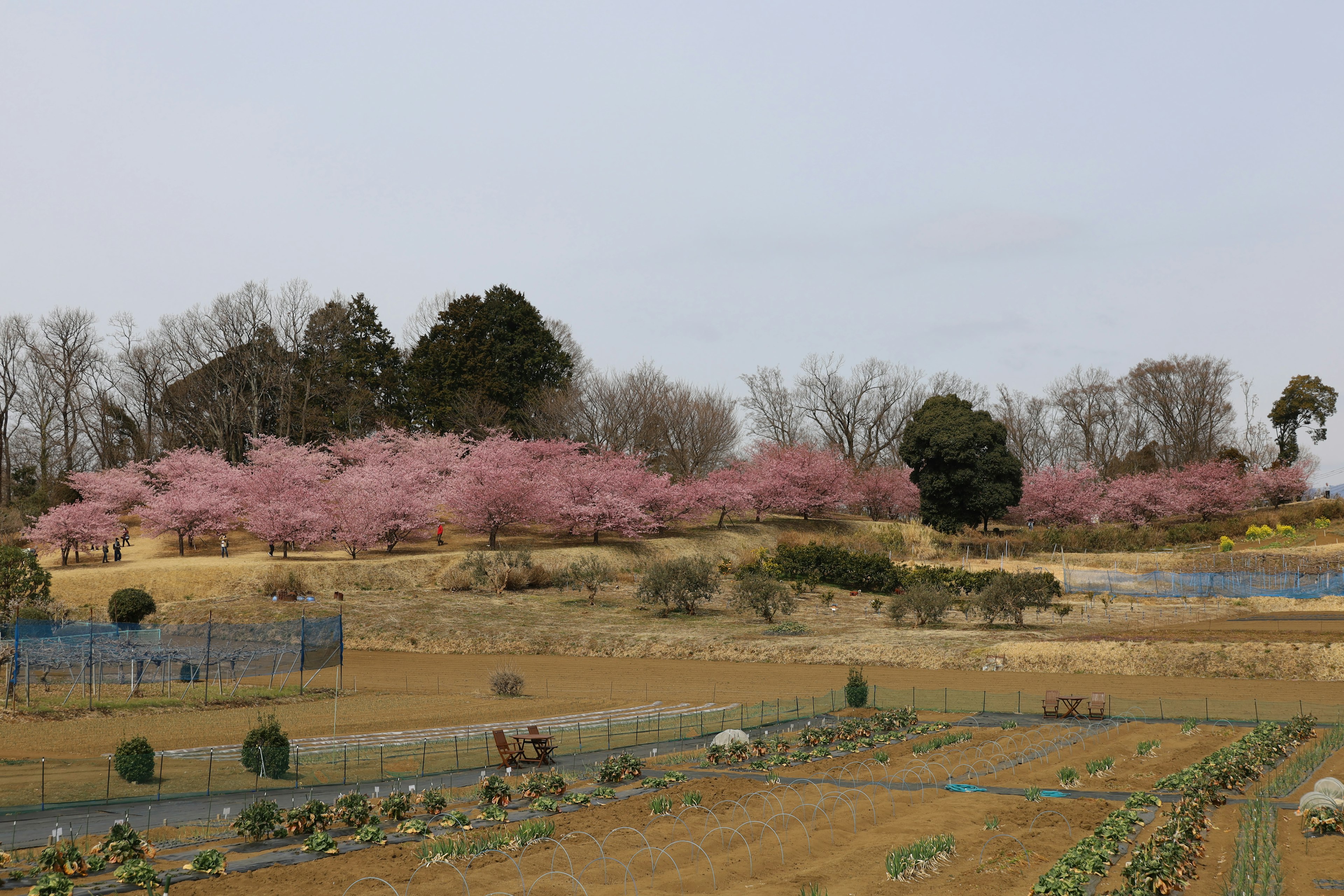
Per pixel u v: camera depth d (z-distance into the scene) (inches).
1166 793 671.8
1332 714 1070.4
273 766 752.3
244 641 1414.9
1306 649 1403.8
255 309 3366.1
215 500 2484.0
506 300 3786.9
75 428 3452.3
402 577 2337.6
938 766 793.6
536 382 3727.9
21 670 1243.8
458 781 754.8
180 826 594.6
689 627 1882.4
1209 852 532.1
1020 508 3548.2
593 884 468.4
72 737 953.5
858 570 2353.6
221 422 3324.3
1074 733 974.4
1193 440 4087.1
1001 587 1800.0
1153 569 2508.6
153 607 1787.6
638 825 596.4
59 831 523.2
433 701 1273.4
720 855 521.7
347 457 3191.4
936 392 4325.8
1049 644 1539.1
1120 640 1550.2
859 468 3996.1
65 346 3378.4
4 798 664.4
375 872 489.7
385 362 3804.1
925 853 492.7
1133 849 524.1
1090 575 2397.9
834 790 700.7
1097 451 4488.2
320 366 3553.2
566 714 1161.4
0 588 1443.2
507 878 477.4
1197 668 1407.5
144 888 450.3
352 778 758.5
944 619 1963.6
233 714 1136.2
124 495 2677.2
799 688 1373.0
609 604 2142.0
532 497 2620.6
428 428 3516.2
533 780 689.6
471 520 2608.3
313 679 1465.3
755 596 1924.2
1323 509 3004.4
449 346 3639.3
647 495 2849.4
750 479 3270.2
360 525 2405.3
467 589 2284.7
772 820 604.7
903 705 1189.7
